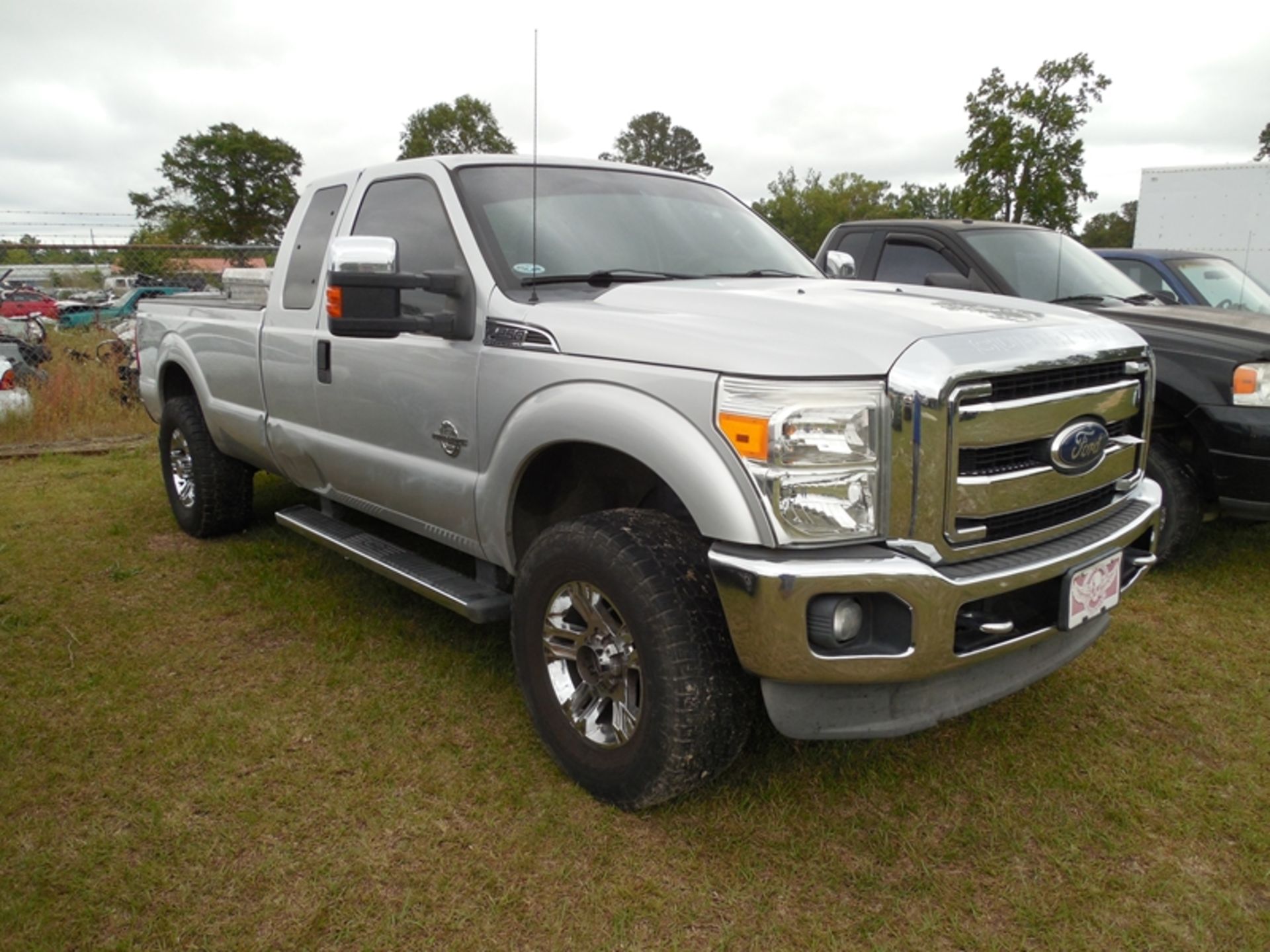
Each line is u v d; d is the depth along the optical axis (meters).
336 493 4.13
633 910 2.37
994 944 2.26
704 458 2.43
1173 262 6.81
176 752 3.06
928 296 3.07
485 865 2.52
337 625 4.06
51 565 4.89
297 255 4.27
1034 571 2.52
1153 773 2.96
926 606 2.34
